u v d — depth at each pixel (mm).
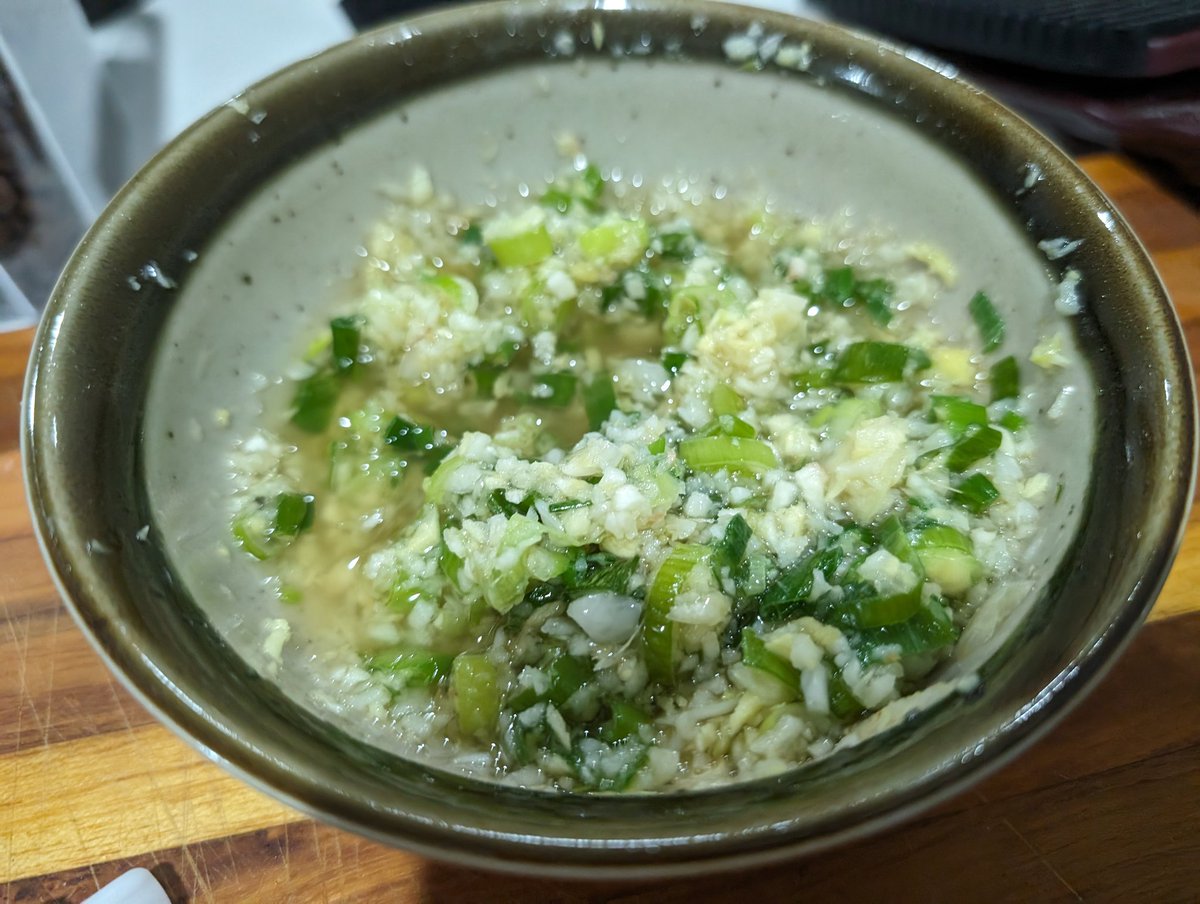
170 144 101
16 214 129
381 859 91
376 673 97
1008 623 85
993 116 107
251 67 165
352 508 114
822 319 129
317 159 115
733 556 97
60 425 81
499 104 126
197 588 90
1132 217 146
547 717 92
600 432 116
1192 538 112
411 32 116
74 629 108
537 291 131
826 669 91
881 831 66
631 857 64
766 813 66
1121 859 91
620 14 120
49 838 93
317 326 124
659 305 134
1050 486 97
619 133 133
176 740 99
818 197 131
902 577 92
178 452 99
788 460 112
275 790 67
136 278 94
